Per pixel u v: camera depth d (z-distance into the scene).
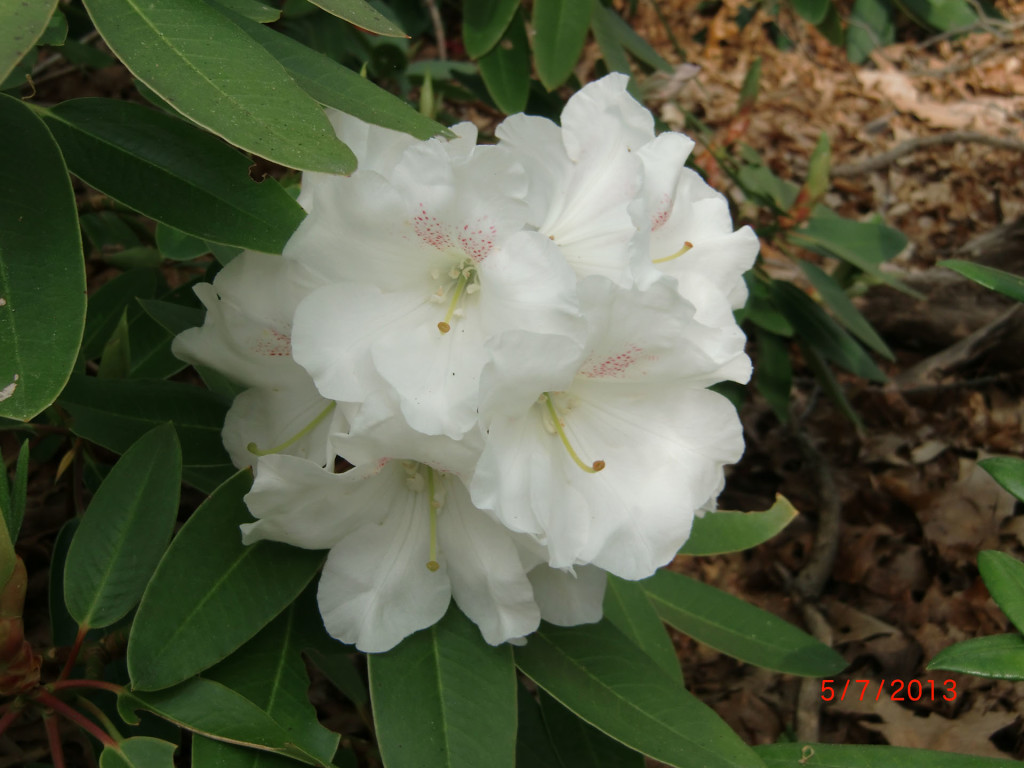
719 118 1.25
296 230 0.30
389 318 0.31
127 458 0.35
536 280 0.29
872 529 0.80
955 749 0.63
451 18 1.12
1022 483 0.37
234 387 0.42
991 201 1.15
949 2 0.76
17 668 0.29
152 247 0.63
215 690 0.32
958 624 0.72
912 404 0.90
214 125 0.26
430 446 0.30
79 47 0.64
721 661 0.73
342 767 0.46
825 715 0.67
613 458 0.32
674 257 0.33
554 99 0.63
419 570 0.33
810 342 0.71
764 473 0.86
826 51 1.39
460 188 0.29
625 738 0.35
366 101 0.31
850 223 0.72
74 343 0.27
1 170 0.28
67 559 0.34
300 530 0.32
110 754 0.31
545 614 0.36
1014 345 0.86
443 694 0.34
